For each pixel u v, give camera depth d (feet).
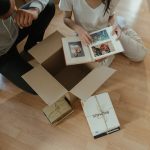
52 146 4.59
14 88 5.27
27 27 4.71
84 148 4.53
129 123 4.73
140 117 4.80
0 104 5.10
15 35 4.34
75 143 4.59
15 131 4.79
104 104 4.75
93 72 3.88
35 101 5.09
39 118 4.90
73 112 4.89
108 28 4.45
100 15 4.41
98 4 4.25
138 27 6.05
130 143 4.53
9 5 3.23
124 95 5.06
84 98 3.67
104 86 5.16
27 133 4.75
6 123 4.89
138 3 6.48
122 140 4.56
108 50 4.13
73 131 4.71
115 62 5.49
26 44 5.37
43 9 4.57
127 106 4.93
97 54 4.09
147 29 6.00
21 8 4.37
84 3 4.22
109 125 4.57
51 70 4.64
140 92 5.09
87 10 4.32
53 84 3.75
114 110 4.79
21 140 4.68
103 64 4.52
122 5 6.44
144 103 4.96
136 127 4.68
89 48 4.20
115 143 4.54
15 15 3.97
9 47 4.35
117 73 5.33
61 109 4.74
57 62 4.54
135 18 6.20
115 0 4.33
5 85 5.32
